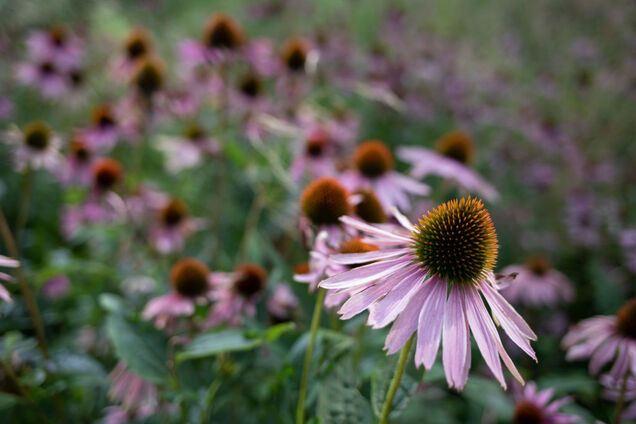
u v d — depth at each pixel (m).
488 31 1.53
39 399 0.46
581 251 0.86
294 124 0.72
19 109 0.88
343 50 1.01
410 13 1.54
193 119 0.76
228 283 0.49
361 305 0.30
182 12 1.53
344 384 0.36
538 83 1.26
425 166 0.63
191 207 0.74
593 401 0.51
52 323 0.60
